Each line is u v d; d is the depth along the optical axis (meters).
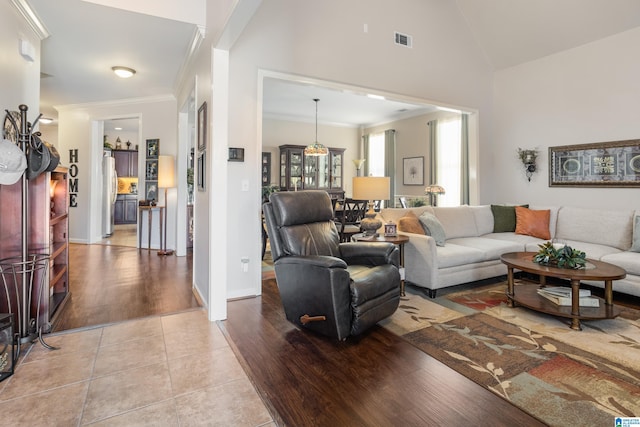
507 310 3.05
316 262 2.43
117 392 1.84
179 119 5.43
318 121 8.37
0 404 1.73
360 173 8.92
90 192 6.32
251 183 3.53
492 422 1.60
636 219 3.62
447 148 6.71
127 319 2.83
